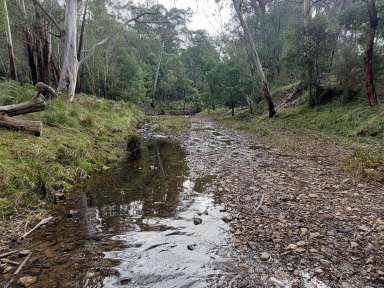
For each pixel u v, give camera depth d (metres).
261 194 6.54
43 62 20.77
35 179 6.36
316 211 5.47
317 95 22.09
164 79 65.50
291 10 35.81
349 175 7.87
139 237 4.64
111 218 5.39
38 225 5.00
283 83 36.06
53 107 12.39
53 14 24.30
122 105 30.11
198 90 69.75
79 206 5.98
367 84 16.64
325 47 20.75
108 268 3.79
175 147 13.63
